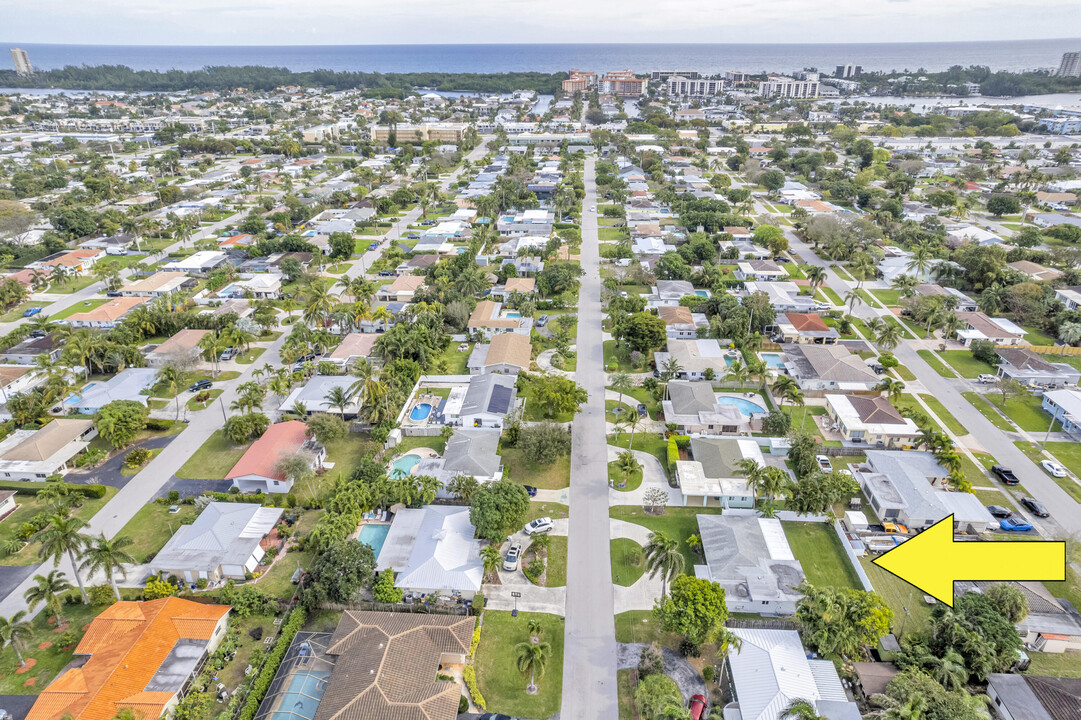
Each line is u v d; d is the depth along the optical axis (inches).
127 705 2657.5
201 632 3016.7
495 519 3521.2
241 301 6934.1
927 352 6077.8
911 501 3914.9
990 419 4995.1
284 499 4060.0
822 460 4409.5
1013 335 6082.7
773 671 2775.6
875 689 2758.4
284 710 2647.6
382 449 4530.0
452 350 6156.5
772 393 5226.4
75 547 3127.5
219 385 5516.7
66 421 4677.7
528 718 2738.7
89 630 3006.9
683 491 4015.8
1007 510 3951.8
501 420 4808.1
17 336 5974.4
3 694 2815.0
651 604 3346.5
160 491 4202.8
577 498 4133.9
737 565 3427.7
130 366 5595.5
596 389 5408.5
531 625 2999.5
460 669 2970.0
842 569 3565.5
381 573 3346.5
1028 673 2960.1
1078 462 4490.7
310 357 5831.7
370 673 2699.3
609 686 2901.1
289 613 3189.0
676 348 5807.1
